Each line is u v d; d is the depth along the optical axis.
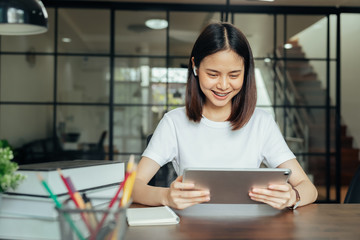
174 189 0.94
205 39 1.13
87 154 3.79
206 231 0.78
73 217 0.52
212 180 0.91
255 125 1.37
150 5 3.80
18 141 3.74
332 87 3.87
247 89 1.29
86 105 3.79
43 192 0.69
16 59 3.74
